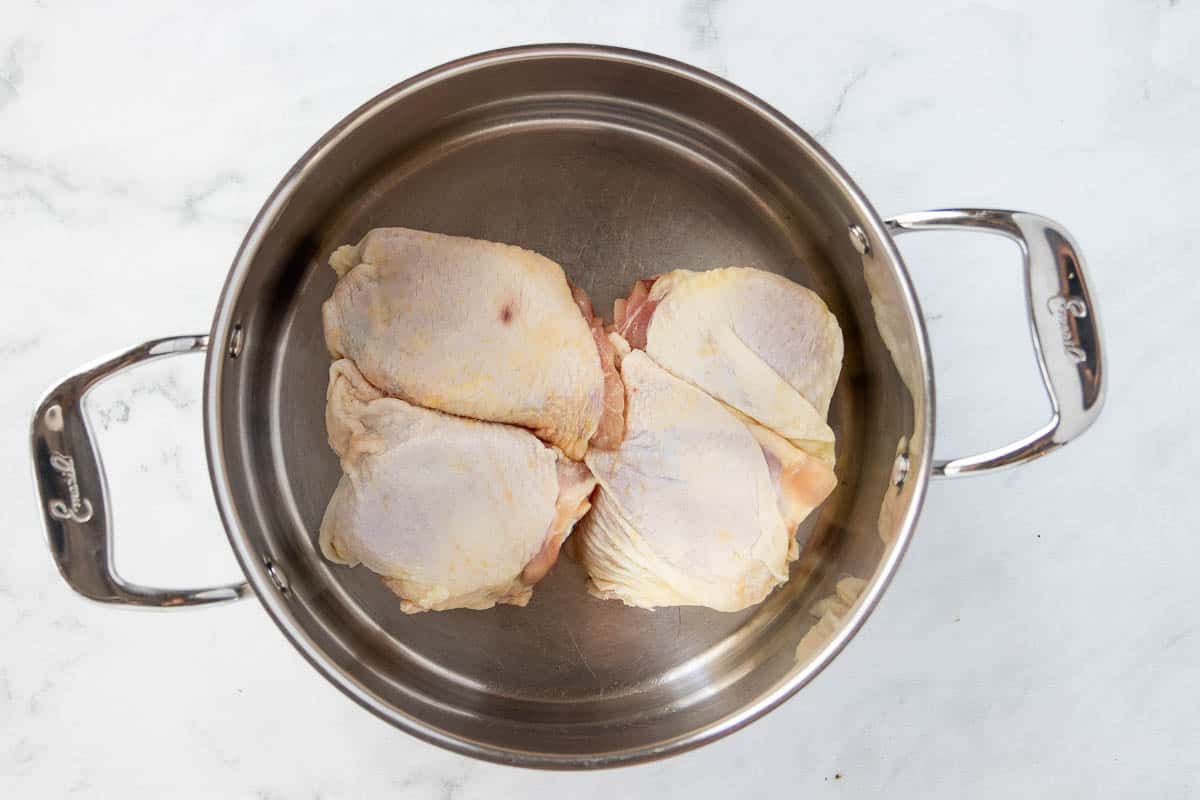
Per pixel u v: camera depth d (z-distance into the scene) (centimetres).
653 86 47
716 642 49
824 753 54
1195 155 54
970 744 54
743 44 54
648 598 47
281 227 46
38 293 53
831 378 46
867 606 43
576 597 49
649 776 53
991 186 54
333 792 53
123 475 53
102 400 53
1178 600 54
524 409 45
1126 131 54
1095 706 54
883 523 47
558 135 51
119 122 53
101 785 53
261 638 53
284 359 49
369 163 48
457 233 50
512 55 44
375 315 45
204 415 42
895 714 54
